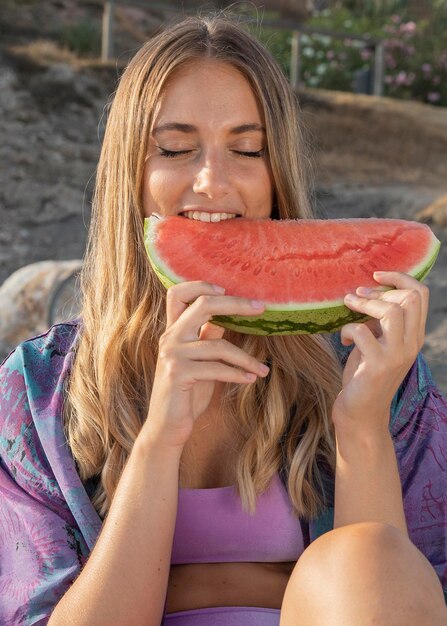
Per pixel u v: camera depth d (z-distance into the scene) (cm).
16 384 254
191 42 240
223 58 240
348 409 219
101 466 246
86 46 1591
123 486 221
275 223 239
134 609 213
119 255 255
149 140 244
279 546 240
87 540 236
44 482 242
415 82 1931
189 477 252
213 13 327
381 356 211
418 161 1419
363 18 2108
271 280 223
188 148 241
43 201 1101
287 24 1647
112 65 1429
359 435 221
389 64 1939
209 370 215
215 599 232
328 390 254
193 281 218
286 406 252
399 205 1203
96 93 1355
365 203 1212
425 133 1528
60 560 235
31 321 590
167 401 217
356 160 1384
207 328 228
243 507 236
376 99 1683
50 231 1045
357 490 222
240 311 208
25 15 1716
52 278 602
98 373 249
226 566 240
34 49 1438
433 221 1134
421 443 250
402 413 251
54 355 262
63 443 245
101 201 271
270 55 252
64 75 1359
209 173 237
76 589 216
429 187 1302
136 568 214
